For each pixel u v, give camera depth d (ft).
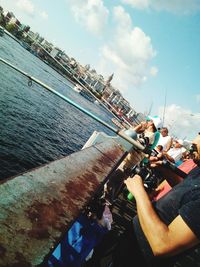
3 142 74.74
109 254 6.24
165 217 5.13
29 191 3.90
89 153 7.60
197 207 4.32
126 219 16.65
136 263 5.43
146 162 8.40
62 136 117.29
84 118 209.36
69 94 289.94
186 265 15.93
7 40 367.86
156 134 16.35
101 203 9.89
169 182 8.05
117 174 15.76
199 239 4.23
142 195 5.25
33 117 114.52
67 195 4.45
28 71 213.25
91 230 8.96
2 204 3.30
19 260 2.71
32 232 3.18
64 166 5.55
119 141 11.59
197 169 5.53
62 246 8.55
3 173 62.28
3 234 2.90
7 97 116.06
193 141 5.89
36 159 79.05
